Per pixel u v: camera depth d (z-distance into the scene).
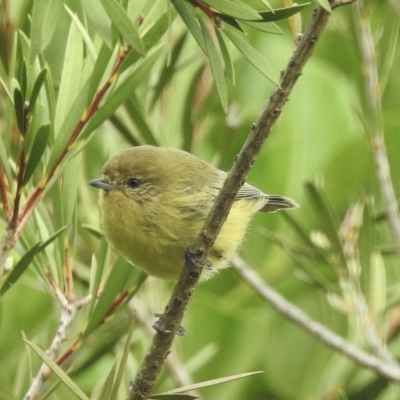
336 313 11.13
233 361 10.47
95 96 6.67
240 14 5.25
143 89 8.72
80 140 6.59
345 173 11.30
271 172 11.71
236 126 9.91
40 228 7.46
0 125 7.54
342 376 10.16
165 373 9.65
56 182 7.33
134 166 9.45
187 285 6.96
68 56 6.83
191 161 9.86
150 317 9.52
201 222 9.43
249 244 11.56
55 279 7.46
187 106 9.31
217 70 5.43
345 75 12.66
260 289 9.77
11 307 10.15
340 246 8.82
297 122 11.79
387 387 10.39
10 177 6.56
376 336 9.12
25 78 5.96
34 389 6.86
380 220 9.48
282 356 10.64
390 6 9.27
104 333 8.67
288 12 5.29
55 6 5.26
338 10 9.95
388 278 10.86
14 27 7.42
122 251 9.32
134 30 5.13
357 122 11.75
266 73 5.45
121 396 8.48
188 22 5.45
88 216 9.28
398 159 11.48
